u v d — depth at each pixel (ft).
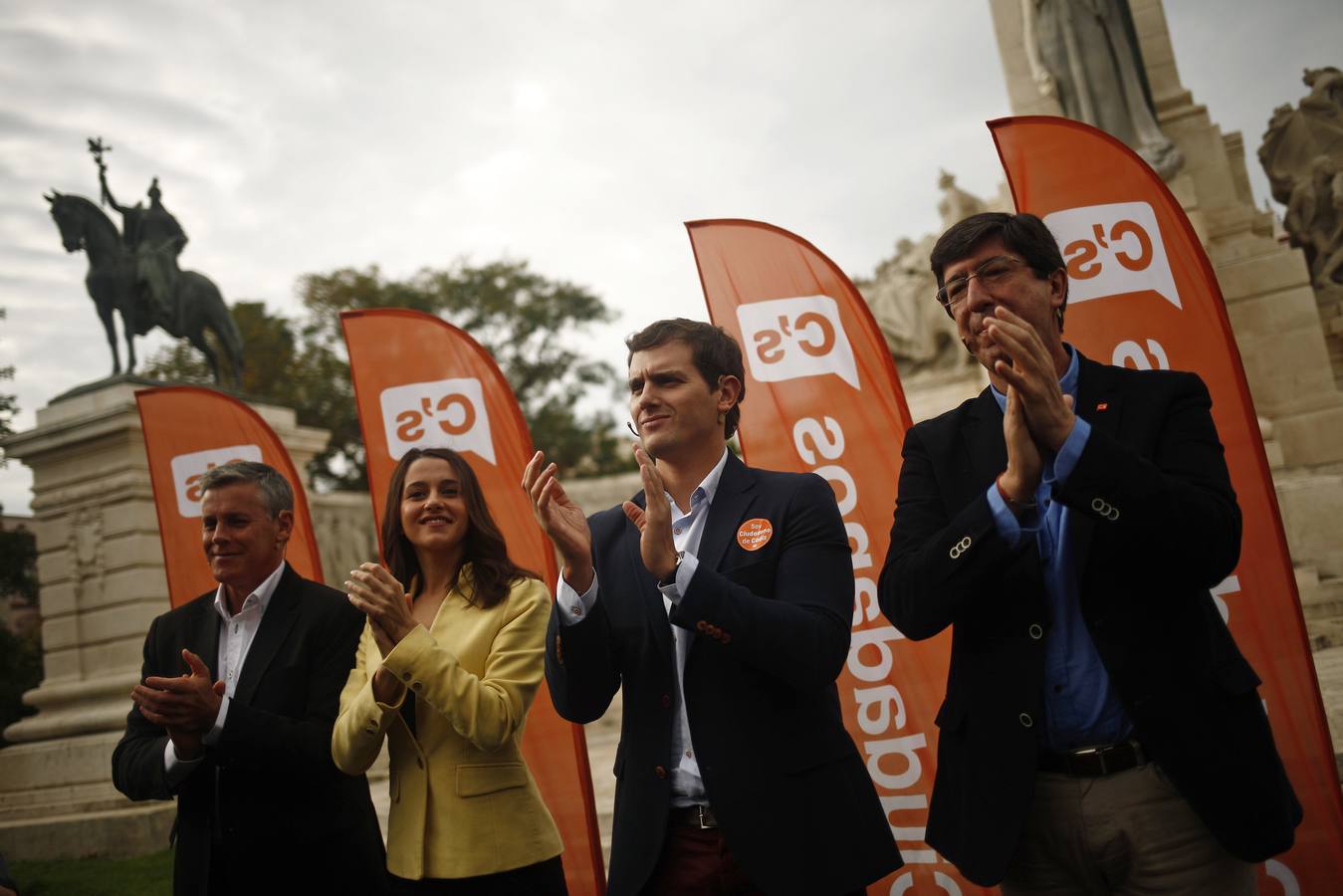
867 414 13.80
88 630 40.37
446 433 17.15
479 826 9.22
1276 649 10.87
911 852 12.53
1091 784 6.41
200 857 9.80
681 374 8.30
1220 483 6.44
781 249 14.52
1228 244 32.53
